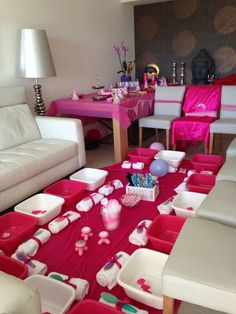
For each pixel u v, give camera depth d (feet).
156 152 9.87
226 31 15.75
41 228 6.31
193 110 12.13
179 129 11.34
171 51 17.37
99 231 6.24
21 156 8.08
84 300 3.96
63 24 12.56
